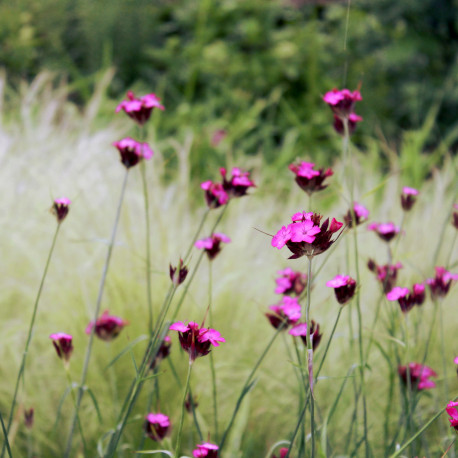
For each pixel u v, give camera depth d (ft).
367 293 7.86
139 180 9.67
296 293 5.39
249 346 7.55
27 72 17.79
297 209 10.11
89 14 18.34
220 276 8.34
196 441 6.81
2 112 12.50
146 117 5.37
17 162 9.75
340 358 7.22
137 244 8.50
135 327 7.47
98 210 9.07
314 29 18.78
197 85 18.56
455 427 4.07
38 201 9.22
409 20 17.97
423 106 17.19
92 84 17.60
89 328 6.12
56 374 7.28
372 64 18.10
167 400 6.98
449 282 5.30
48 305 7.88
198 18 19.52
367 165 12.46
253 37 19.03
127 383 7.28
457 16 17.54
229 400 7.15
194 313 7.69
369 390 6.91
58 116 12.98
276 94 17.47
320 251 3.53
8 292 8.15
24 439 6.73
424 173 12.37
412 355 5.99
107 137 11.05
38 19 18.44
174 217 9.43
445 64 18.04
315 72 18.07
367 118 17.31
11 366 7.32
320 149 16.53
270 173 13.60
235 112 17.26
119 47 18.47
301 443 4.67
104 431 6.75
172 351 7.07
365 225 9.16
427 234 8.89
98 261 8.19
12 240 8.28
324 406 6.81
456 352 7.37
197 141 14.15
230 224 9.68
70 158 10.38
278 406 7.02
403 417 5.30
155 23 19.71
